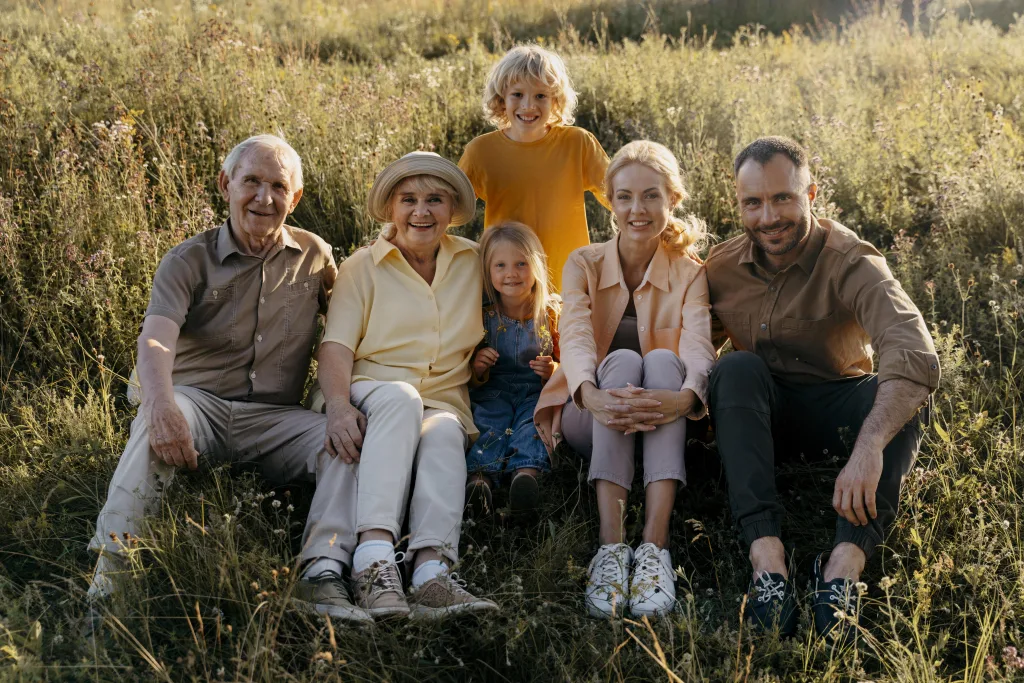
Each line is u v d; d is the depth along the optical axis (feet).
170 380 9.75
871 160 18.65
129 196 15.10
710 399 9.93
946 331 13.62
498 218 14.40
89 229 14.39
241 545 9.19
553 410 11.21
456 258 11.59
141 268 13.74
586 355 10.66
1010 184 16.10
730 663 7.88
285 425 10.57
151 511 9.27
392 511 9.36
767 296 10.62
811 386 10.68
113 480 9.46
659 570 9.24
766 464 9.39
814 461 10.94
